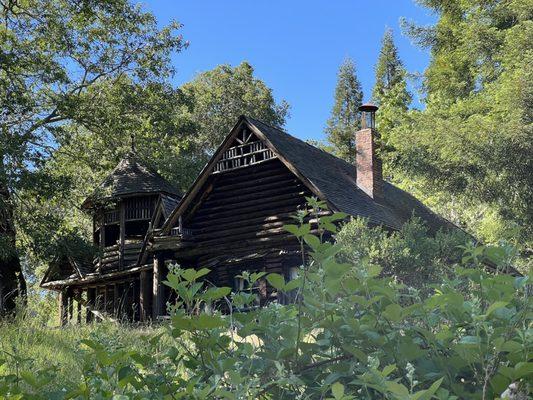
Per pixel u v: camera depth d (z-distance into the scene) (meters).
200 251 20.56
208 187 20.52
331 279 2.21
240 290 2.61
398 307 2.14
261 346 2.35
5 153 19.48
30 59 21.72
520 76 21.53
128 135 26.62
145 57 25.03
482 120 22.42
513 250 2.37
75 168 25.67
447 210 35.22
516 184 22.41
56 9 23.77
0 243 19.70
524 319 2.11
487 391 1.98
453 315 2.25
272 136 19.95
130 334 5.59
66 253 21.50
